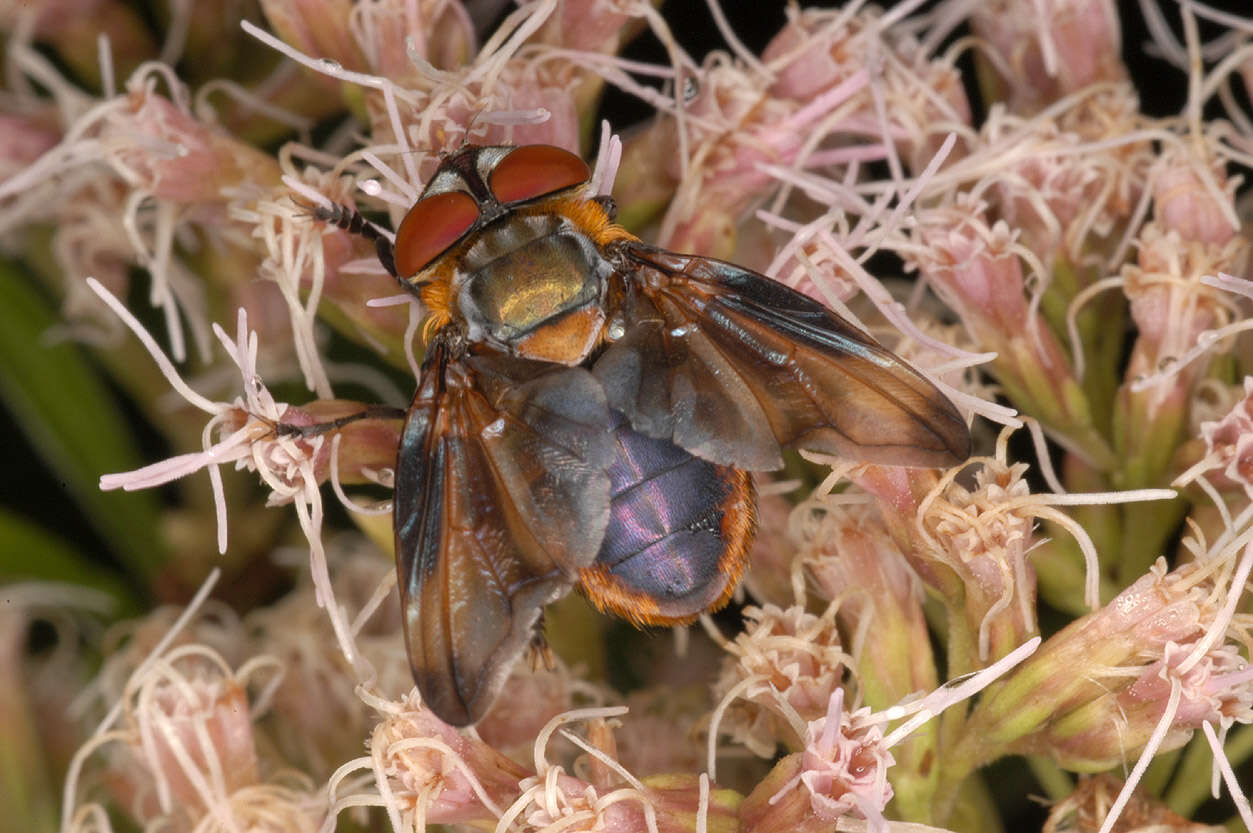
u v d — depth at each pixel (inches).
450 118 4.2
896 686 4.1
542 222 4.0
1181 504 4.3
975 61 4.6
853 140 4.6
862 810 3.9
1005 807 4.4
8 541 4.6
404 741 4.0
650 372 4.0
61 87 4.6
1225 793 4.3
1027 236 4.4
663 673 4.5
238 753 4.3
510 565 3.9
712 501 4.0
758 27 4.6
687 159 4.3
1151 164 4.4
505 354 4.0
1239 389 4.2
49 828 4.5
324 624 4.5
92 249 4.6
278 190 4.2
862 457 4.0
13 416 4.6
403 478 3.9
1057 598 4.3
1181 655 4.0
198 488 4.6
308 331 4.2
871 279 4.1
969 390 4.3
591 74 4.4
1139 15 4.6
